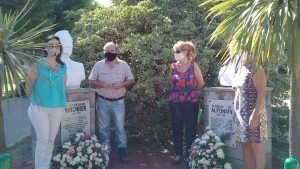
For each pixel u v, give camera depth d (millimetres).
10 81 3646
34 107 4602
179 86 5566
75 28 7852
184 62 5543
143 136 7180
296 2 3332
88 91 5605
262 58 3438
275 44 3219
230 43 3812
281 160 6086
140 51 6621
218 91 5371
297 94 3939
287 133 7129
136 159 6164
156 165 5832
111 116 6113
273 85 6715
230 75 5273
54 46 4535
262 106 4375
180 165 5805
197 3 7281
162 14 7191
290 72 3955
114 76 5828
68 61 5680
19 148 6977
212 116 5461
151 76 6621
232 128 5215
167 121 6914
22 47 3820
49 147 4875
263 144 5203
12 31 3914
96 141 5383
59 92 4660
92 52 6824
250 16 3373
